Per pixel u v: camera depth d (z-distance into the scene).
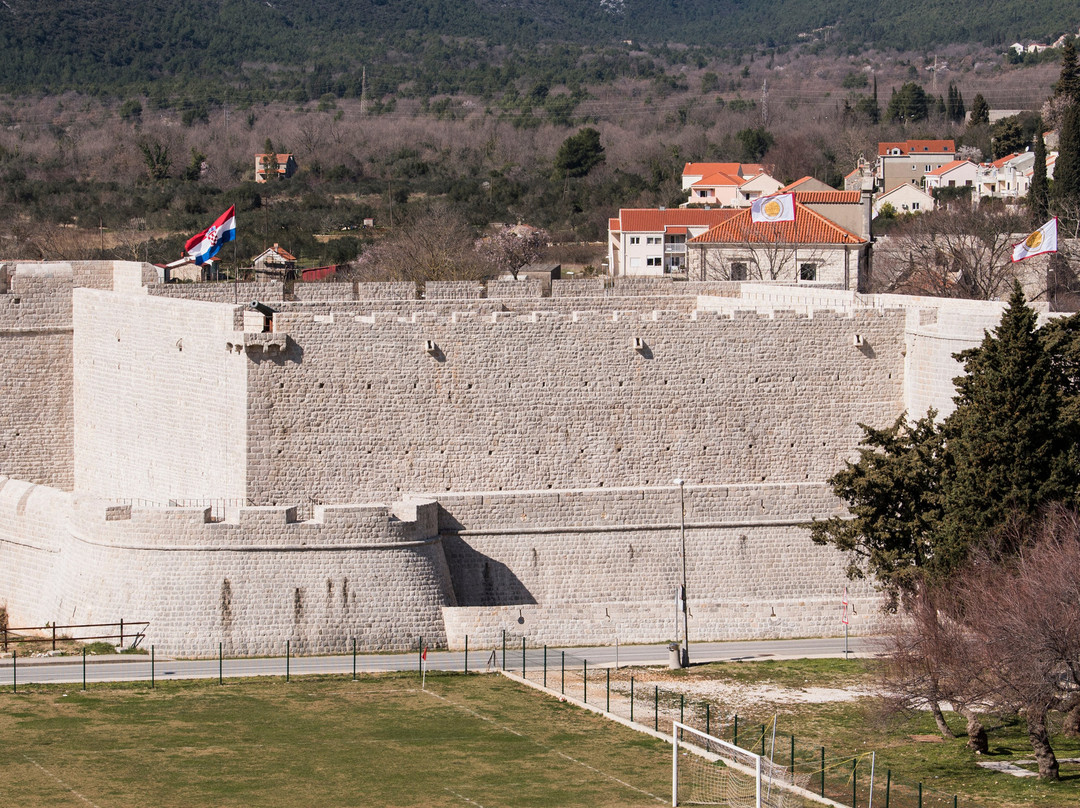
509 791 112.44
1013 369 134.62
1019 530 132.25
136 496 168.75
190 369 160.38
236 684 136.62
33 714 128.75
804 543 157.38
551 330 157.50
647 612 148.25
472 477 157.50
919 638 123.50
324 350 154.88
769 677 137.38
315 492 155.62
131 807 109.12
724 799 110.44
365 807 109.25
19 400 175.25
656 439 159.50
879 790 110.19
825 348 161.12
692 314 159.25
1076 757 118.88
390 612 146.38
